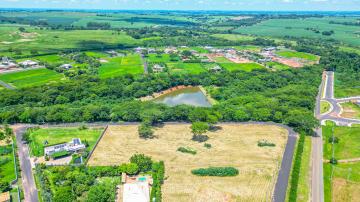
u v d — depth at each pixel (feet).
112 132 634.02
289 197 426.51
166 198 431.84
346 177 485.56
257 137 611.06
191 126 609.42
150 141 594.24
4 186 440.04
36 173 488.44
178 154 547.08
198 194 441.27
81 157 529.86
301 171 496.23
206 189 451.94
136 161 500.74
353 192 449.06
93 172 478.18
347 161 532.32
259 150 560.61
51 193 435.12
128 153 551.18
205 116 654.12
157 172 487.61
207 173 485.97
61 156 538.06
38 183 463.01
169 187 456.04
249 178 478.59
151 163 504.84
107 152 554.46
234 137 610.65
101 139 604.08
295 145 580.71
